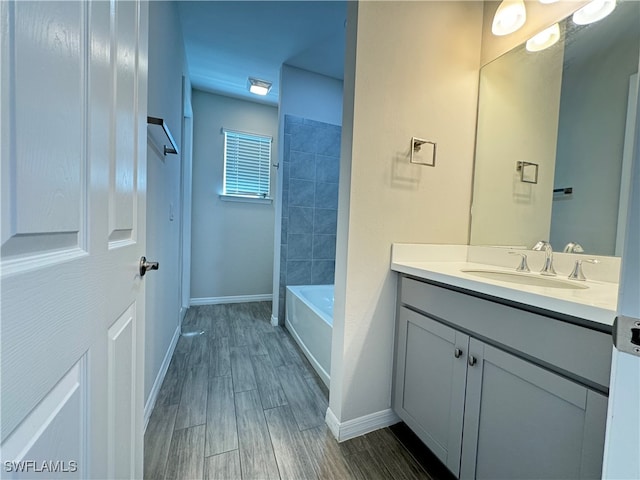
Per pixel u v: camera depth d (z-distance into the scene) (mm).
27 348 348
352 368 1340
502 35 1443
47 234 388
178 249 2488
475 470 971
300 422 1432
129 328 769
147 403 1413
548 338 776
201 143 3348
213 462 1173
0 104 305
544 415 777
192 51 2543
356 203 1302
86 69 489
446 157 1505
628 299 411
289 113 2812
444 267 1342
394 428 1416
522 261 1330
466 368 1016
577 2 1203
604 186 1127
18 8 327
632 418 403
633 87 1060
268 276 3742
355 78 1259
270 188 3697
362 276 1336
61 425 425
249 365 2014
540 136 1335
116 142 645
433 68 1439
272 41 2393
